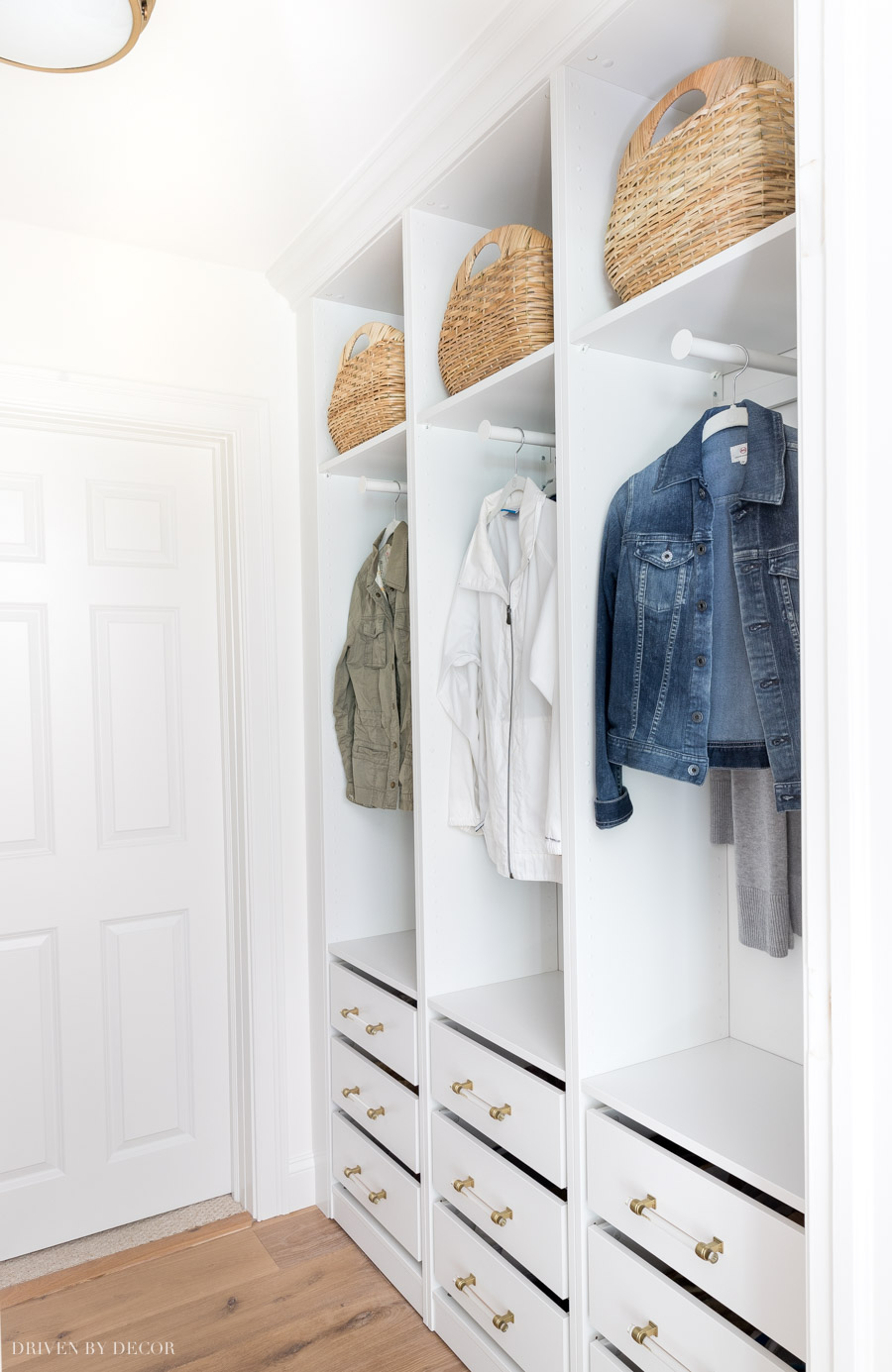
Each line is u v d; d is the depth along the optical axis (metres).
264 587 2.34
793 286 1.25
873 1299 0.89
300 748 2.42
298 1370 1.78
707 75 1.28
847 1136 0.90
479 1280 1.73
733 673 1.38
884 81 0.85
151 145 1.75
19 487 2.19
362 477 2.15
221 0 1.37
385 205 1.91
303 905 2.41
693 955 1.61
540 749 1.75
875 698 0.88
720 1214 1.21
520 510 1.81
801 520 0.94
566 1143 1.49
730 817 1.59
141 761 2.33
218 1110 2.43
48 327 2.08
